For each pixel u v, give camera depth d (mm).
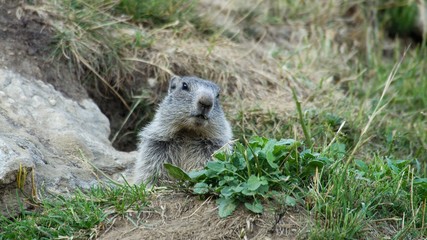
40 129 9695
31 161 8242
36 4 11594
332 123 11266
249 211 7469
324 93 12602
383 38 15797
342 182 7641
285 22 14758
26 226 7531
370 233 7422
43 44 11164
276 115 11539
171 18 12938
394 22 16062
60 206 7992
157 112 9922
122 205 7680
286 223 7387
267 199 7539
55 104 10414
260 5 14766
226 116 11539
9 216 8000
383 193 7840
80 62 11523
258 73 12688
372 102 12523
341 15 15477
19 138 9031
